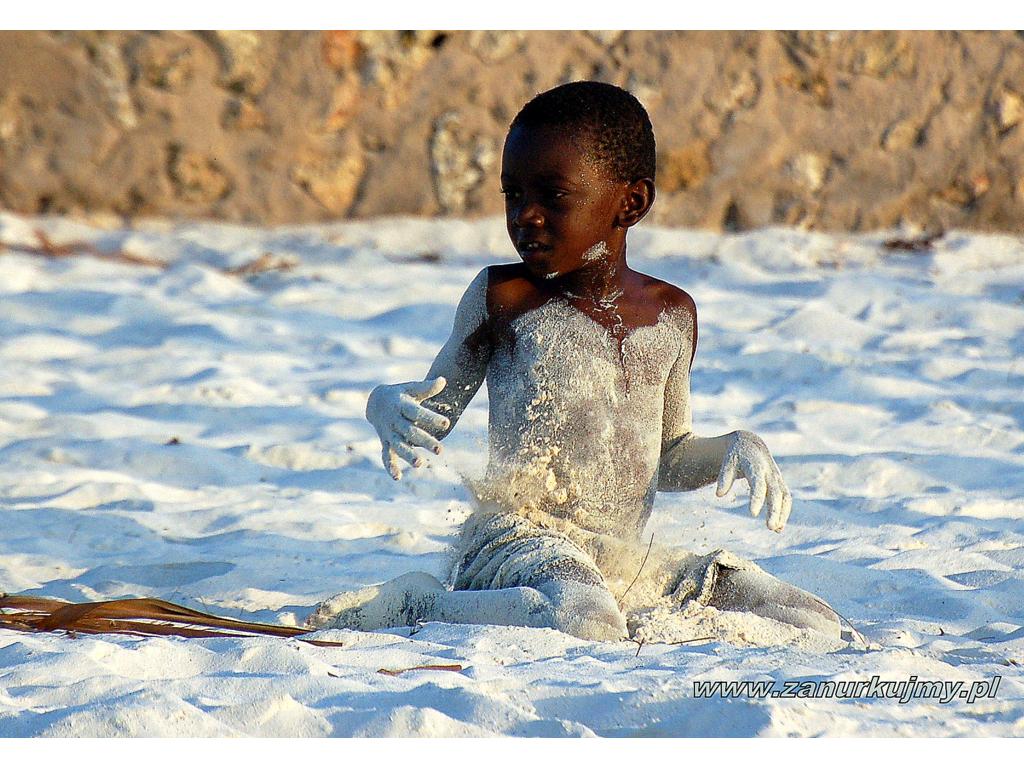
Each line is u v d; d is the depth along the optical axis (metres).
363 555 20.00
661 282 16.69
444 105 47.22
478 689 12.41
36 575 18.89
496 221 47.59
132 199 46.09
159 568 19.17
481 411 28.88
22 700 12.35
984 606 17.56
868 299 40.56
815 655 13.89
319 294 39.81
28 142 44.97
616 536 16.19
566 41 47.47
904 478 24.94
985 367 33.38
